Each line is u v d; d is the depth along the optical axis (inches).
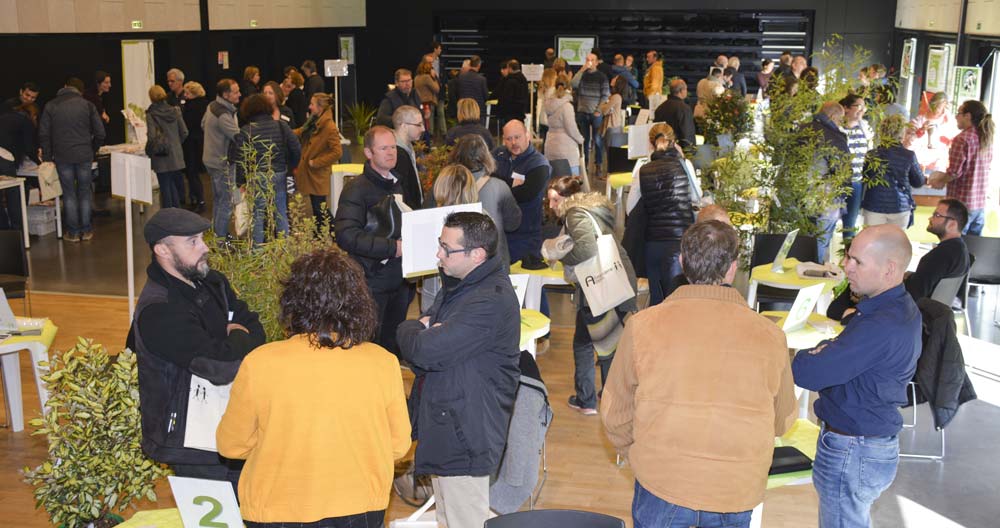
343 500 99.7
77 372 135.9
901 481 190.7
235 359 118.7
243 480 101.6
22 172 387.9
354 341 100.5
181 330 117.0
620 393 107.0
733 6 792.3
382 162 192.1
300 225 186.1
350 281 101.0
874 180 304.2
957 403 185.5
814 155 275.3
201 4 596.7
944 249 219.3
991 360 247.8
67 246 379.6
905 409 225.5
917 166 308.0
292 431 98.0
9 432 207.8
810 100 285.1
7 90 427.8
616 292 196.5
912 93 665.0
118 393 132.6
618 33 822.5
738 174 277.9
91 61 486.0
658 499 103.5
